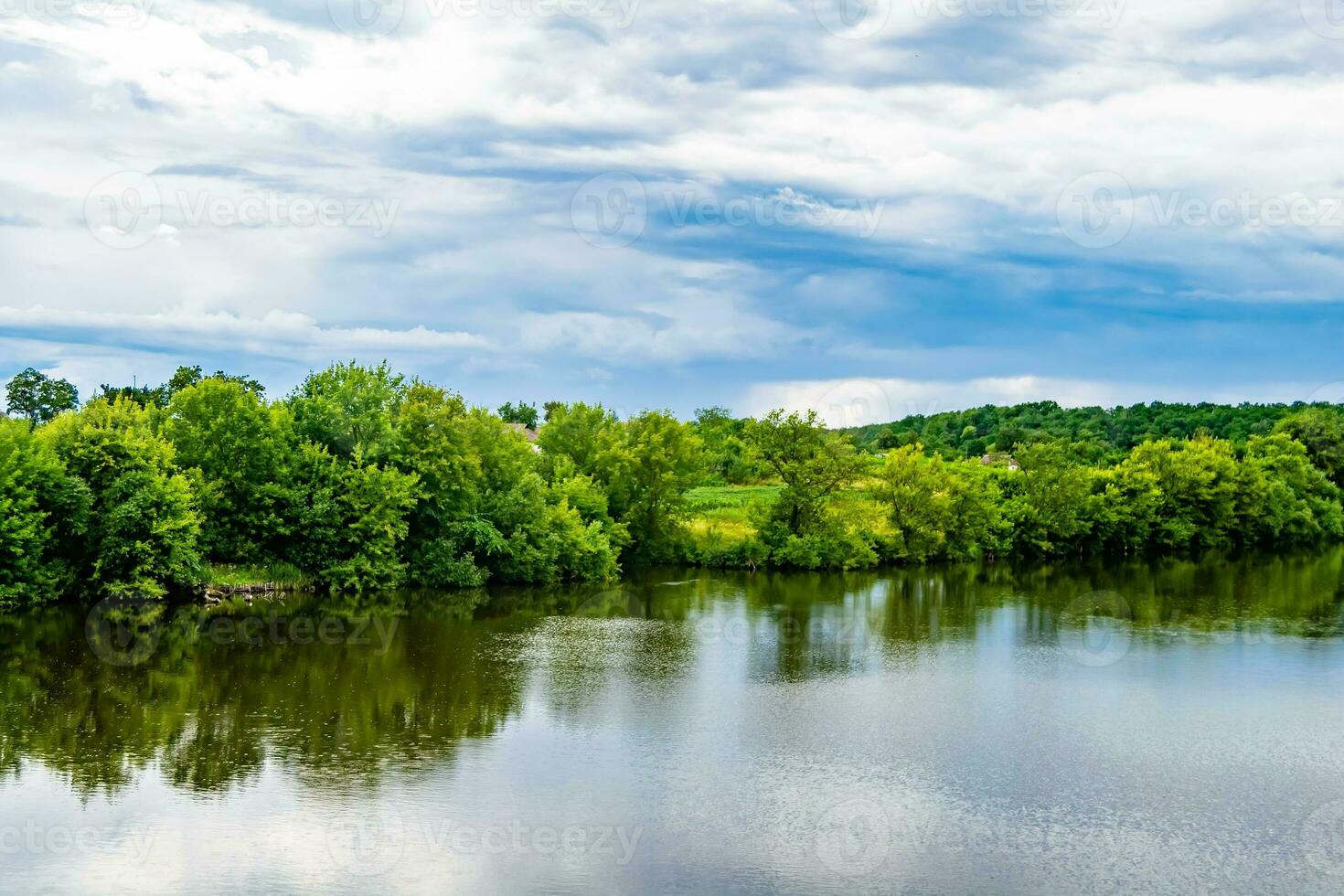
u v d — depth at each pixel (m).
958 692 41.09
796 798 29.14
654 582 74.06
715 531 86.50
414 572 65.56
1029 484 96.44
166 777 29.70
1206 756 33.19
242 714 35.94
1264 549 108.88
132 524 52.56
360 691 39.41
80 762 30.83
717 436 130.38
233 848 25.20
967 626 56.66
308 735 33.78
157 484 53.25
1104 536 99.50
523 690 40.31
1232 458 110.81
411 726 35.03
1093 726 36.41
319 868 24.28
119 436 53.91
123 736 33.25
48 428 54.62
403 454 65.56
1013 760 32.66
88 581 53.31
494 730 34.91
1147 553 103.12
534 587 69.12
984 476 95.75
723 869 24.67
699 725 35.97
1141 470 103.81
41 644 45.53
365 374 65.81
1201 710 38.56
